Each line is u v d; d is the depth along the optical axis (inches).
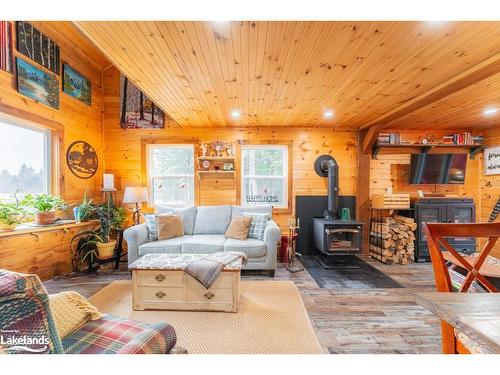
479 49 74.0
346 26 63.8
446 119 153.8
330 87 103.1
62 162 134.7
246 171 179.6
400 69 86.7
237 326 82.9
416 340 75.5
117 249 148.8
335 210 163.6
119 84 173.8
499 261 81.4
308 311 93.7
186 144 175.8
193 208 158.7
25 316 25.9
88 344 35.2
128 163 173.8
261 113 142.5
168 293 93.6
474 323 30.7
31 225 115.2
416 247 160.1
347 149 175.5
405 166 178.7
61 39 134.0
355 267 144.9
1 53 101.1
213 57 80.0
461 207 161.5
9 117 108.3
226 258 99.7
